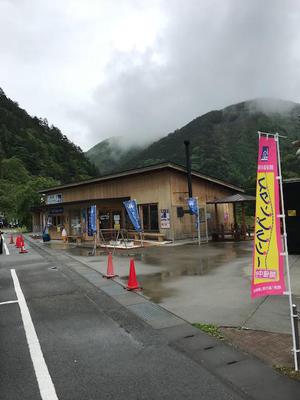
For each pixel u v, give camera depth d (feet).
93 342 17.49
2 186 305.73
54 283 32.76
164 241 64.75
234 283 28.14
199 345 16.25
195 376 13.48
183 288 27.48
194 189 71.10
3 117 463.01
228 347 15.80
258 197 14.49
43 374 14.24
